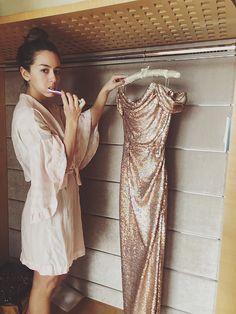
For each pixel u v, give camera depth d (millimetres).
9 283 1607
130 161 1293
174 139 1352
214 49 1144
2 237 1889
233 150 988
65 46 1366
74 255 1308
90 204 1616
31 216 1099
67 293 1686
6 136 1824
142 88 1402
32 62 1097
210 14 938
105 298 1663
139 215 1294
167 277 1464
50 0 1244
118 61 1425
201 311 1413
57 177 1078
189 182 1355
